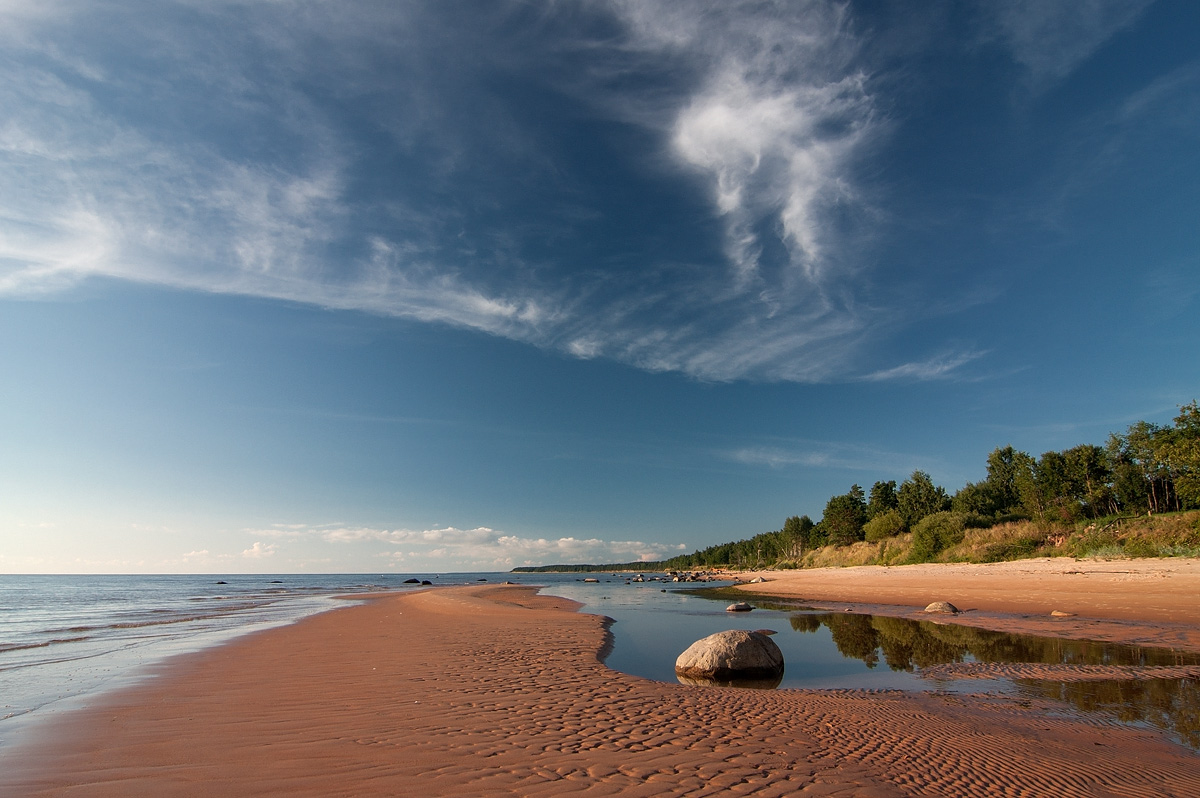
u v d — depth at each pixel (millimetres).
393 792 5527
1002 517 56188
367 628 21281
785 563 98812
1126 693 10984
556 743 7211
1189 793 6145
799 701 10031
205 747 7023
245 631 21062
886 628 21344
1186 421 38469
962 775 6484
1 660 14719
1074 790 6148
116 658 14828
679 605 34812
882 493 87562
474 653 15133
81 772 6129
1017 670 13312
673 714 8836
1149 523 38031
